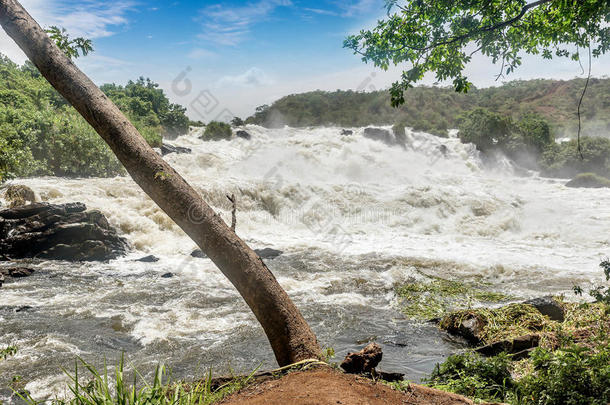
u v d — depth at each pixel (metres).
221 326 7.20
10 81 30.02
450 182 22.36
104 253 11.20
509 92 61.44
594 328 5.39
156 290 8.93
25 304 7.89
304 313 7.88
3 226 10.92
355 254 12.28
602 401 3.27
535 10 5.58
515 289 9.44
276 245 13.15
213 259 3.18
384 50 5.71
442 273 10.68
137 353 6.20
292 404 2.43
